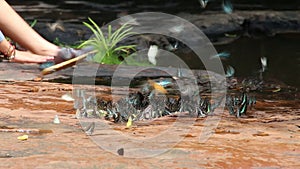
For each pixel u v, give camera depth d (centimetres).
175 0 2005
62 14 1733
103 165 465
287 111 746
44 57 785
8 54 777
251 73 1127
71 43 1416
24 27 793
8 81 875
